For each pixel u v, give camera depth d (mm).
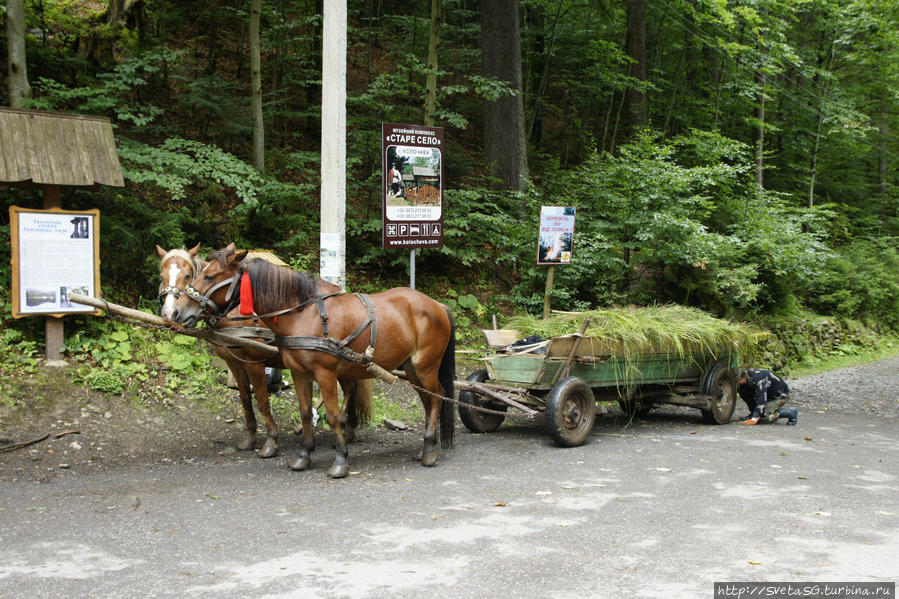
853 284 20609
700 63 21812
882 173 26938
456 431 8273
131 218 9227
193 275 5801
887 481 6191
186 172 8680
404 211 8711
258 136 10992
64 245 7324
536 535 4520
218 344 6242
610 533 4582
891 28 21797
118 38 12109
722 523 4832
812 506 5297
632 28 19016
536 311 12773
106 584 3650
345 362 6027
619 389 8281
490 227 12422
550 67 22375
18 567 3865
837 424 9539
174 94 12930
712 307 15250
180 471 6082
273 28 13172
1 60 10773
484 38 14820
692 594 3578
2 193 8656
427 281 12562
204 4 15500
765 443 7871
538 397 7895
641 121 18766
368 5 18141
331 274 7809
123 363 7770
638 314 8516
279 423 7746
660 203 13148
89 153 7430
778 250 15508
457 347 11328
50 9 12938
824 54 22844
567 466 6531
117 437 6734
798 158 23438
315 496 5391
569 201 13570
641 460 6828
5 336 7355
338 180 7770
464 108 18906
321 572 3844
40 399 6859
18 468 5848
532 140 20219
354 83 17203
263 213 10648
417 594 3555
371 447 7254
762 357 14758
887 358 18891
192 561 3994
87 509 4953
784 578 3811
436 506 5160
